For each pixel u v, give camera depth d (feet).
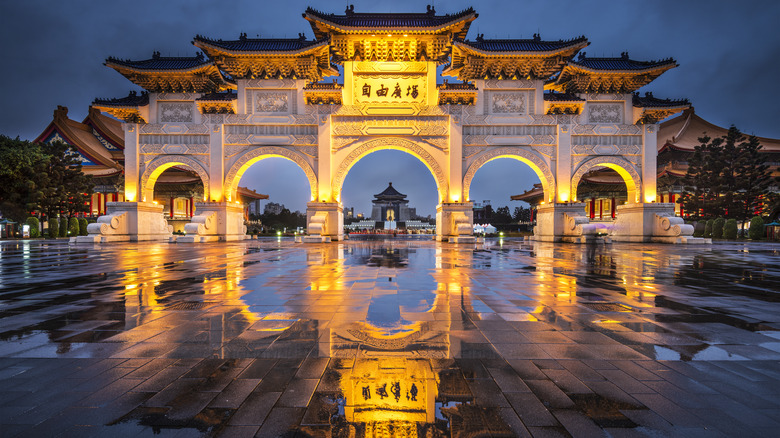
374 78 96.78
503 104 97.14
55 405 10.04
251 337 15.80
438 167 97.09
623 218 103.35
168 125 96.84
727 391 10.97
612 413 9.68
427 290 26.81
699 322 18.45
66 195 130.11
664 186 156.66
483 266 42.27
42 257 53.83
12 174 124.06
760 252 65.31
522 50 91.56
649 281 31.60
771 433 8.80
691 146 154.92
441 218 96.84
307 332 16.48
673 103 95.14
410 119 96.68
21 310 20.76
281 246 79.41
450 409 9.84
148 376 11.87
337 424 9.11
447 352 14.01
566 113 96.89
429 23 92.38
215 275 34.73
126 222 96.17
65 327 17.38
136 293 25.77
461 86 93.50
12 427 8.96
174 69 92.53
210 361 13.15
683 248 75.97
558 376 11.94
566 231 96.12
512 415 9.55
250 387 11.09
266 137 97.04
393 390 10.93
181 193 171.53
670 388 11.14
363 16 95.55
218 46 88.84
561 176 96.84
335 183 97.66
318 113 96.43
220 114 96.78
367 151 97.55
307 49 89.71
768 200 132.05
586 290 27.07
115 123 184.14
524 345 14.87
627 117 98.22
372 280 31.55
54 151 133.90
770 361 13.37
